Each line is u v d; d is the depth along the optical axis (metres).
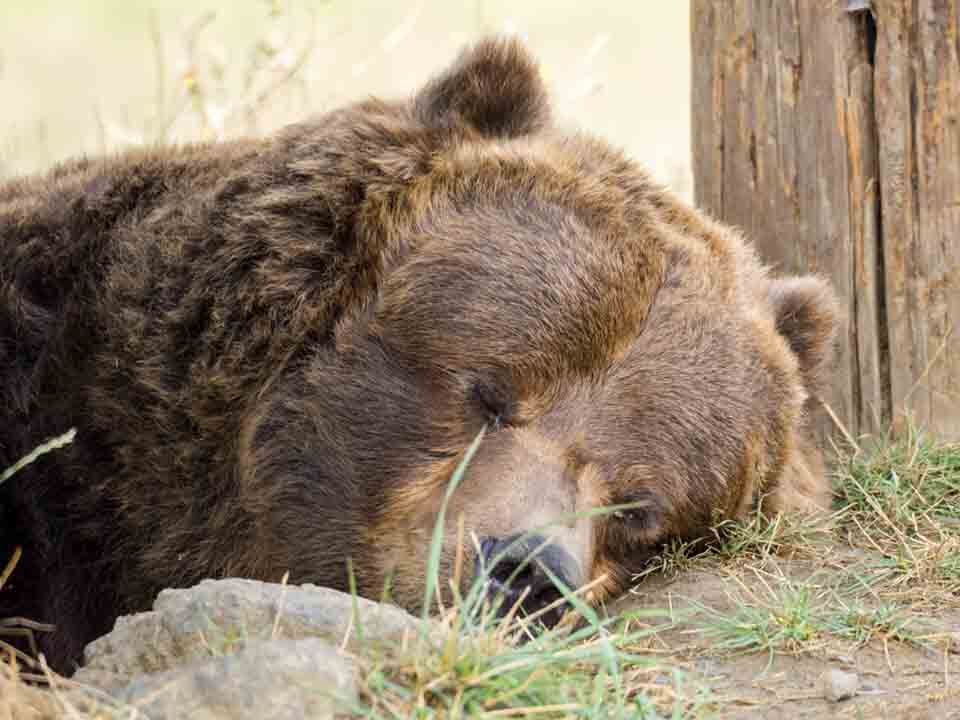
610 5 40.84
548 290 9.71
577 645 8.38
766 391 10.50
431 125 10.80
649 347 9.89
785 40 12.80
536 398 9.66
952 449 12.36
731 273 10.80
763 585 10.12
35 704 7.20
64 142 25.53
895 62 12.19
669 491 9.96
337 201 10.30
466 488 9.40
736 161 13.30
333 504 9.70
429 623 7.68
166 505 10.36
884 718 8.28
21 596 10.45
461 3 38.56
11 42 37.06
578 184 10.34
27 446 10.56
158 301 10.49
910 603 9.98
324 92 20.50
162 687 7.08
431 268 9.84
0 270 11.02
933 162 12.20
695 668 8.92
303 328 10.01
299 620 7.66
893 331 12.62
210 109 17.17
